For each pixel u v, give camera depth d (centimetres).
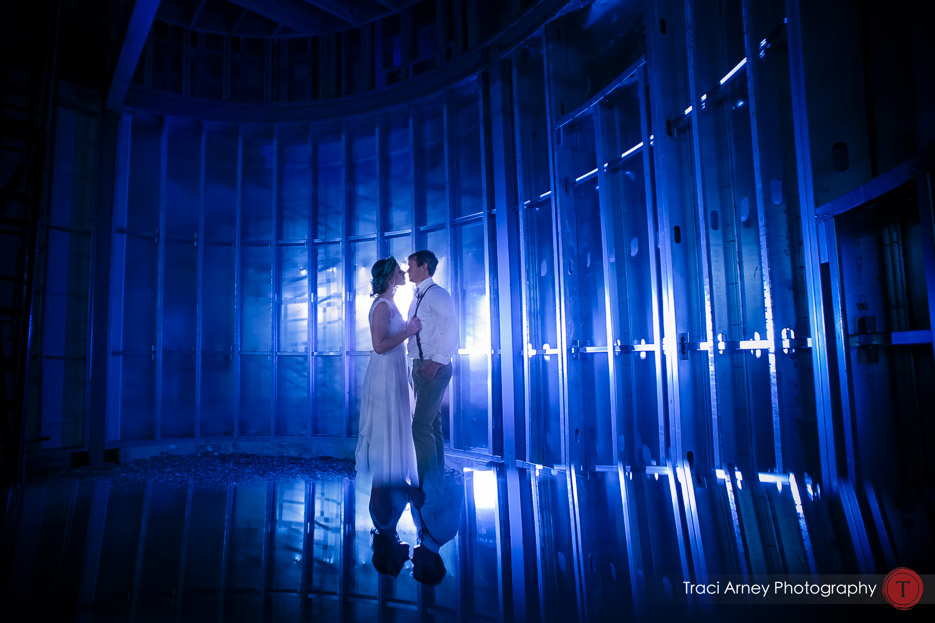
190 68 636
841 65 221
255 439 618
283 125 643
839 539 161
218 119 630
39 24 463
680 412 296
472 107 546
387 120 620
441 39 570
